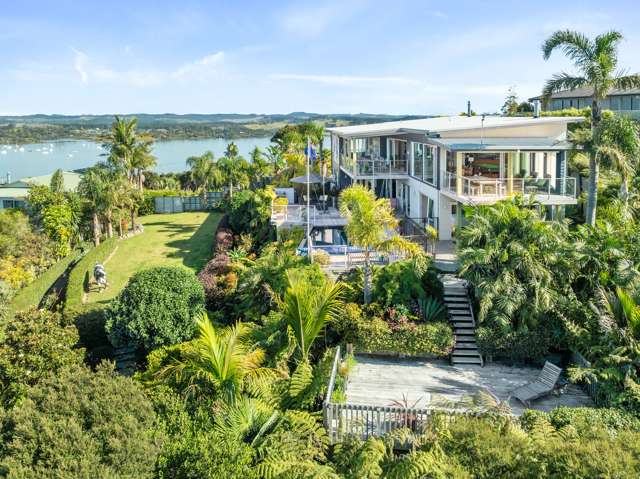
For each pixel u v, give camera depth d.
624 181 24.94
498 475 10.14
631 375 15.64
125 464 10.14
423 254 22.30
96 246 42.72
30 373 17.36
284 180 55.34
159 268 22.91
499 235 19.56
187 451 11.24
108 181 45.66
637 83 23.33
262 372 15.55
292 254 26.62
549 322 19.08
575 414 14.02
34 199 42.44
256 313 23.44
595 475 9.33
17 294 29.83
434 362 19.80
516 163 29.19
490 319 19.55
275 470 11.11
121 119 59.00
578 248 19.55
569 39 23.44
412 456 10.95
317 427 13.70
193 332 21.75
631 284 18.39
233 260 31.67
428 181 32.78
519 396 16.64
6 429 10.65
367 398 17.06
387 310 20.62
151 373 18.64
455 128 28.61
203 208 63.47
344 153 45.56
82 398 11.30
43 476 9.40
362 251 26.09
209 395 15.65
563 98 51.31
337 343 20.62
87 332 23.00
